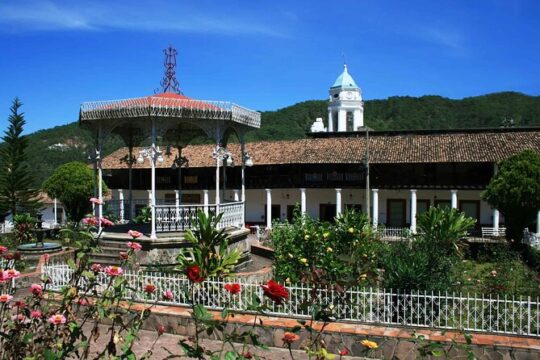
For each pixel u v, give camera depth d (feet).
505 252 72.79
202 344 27.04
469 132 128.98
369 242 34.04
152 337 28.27
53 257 41.96
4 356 14.78
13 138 106.52
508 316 26.78
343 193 128.98
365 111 278.67
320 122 162.09
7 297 15.10
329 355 15.99
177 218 46.44
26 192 107.04
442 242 36.78
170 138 60.64
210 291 30.78
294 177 127.13
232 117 47.78
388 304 27.68
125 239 44.60
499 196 89.25
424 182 116.88
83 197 119.75
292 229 39.09
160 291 31.58
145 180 146.82
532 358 23.65
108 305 16.65
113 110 45.75
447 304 26.94
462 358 24.21
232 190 138.21
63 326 15.61
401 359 25.16
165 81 53.72
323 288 28.89
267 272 38.09
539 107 257.34
